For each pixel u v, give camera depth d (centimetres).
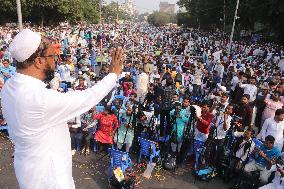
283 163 654
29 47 141
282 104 956
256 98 1063
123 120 871
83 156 838
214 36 5556
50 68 151
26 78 143
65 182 152
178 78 1434
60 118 144
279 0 3491
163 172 786
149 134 844
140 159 829
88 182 725
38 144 144
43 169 146
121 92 1155
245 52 3142
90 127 856
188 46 3328
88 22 7444
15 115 140
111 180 702
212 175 766
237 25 4941
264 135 806
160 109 857
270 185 651
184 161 838
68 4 5559
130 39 3516
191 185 745
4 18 5038
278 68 2089
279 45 3884
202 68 1520
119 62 161
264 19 3912
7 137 890
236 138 774
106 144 858
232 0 4428
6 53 1315
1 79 999
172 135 822
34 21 5488
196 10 6788
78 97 145
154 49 3041
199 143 808
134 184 701
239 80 1329
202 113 834
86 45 2762
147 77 1174
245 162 728
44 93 139
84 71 1489
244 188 707
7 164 761
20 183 153
